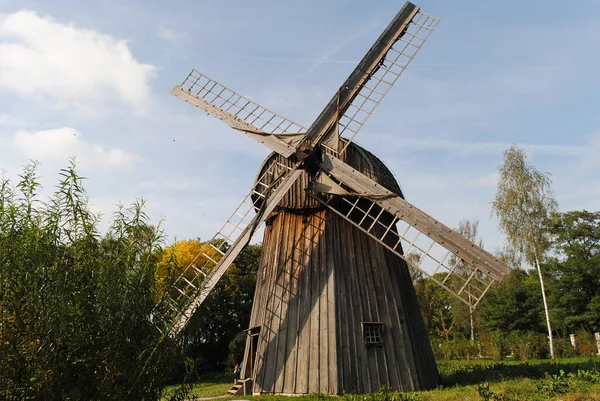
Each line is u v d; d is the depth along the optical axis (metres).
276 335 16.12
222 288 41.28
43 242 7.14
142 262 8.08
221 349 41.00
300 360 15.36
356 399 12.98
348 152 17.84
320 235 17.12
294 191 17.80
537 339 34.59
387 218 18.16
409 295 17.89
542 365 18.80
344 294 16.02
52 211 7.56
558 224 48.97
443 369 22.67
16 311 6.50
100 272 7.61
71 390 6.65
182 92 19.73
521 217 32.28
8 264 6.59
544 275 49.06
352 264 16.59
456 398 12.70
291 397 14.55
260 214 16.98
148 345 7.52
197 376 8.74
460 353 33.38
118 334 7.27
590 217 48.31
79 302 7.07
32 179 7.56
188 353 8.54
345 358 15.05
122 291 7.54
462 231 45.28
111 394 7.05
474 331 51.22
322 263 16.61
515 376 16.12
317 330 15.57
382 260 16.94
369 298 16.12
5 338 6.32
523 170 32.75
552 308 47.28
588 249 47.84
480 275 15.15
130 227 8.17
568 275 46.62
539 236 32.50
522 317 47.72
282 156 18.20
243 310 43.31
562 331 45.38
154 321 8.05
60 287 6.93
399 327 15.94
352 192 16.64
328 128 17.59
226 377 33.59
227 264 16.80
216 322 41.16
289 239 17.61
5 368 6.24
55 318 6.65
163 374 7.78
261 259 19.02
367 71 18.38
